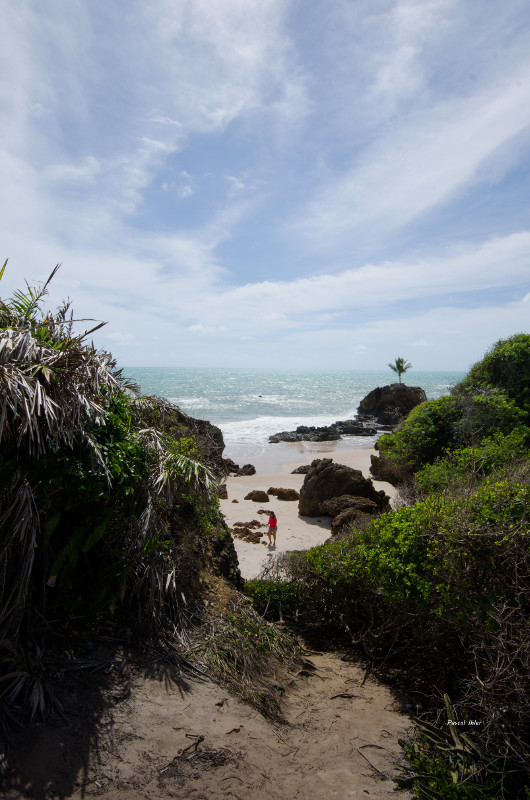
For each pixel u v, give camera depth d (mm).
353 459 29969
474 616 4004
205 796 2811
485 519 4562
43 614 3545
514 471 6105
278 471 26969
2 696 2939
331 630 6395
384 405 51781
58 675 3252
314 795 3053
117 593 3977
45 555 3619
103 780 2715
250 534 14867
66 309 4789
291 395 92875
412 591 4969
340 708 4293
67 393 3881
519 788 3172
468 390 19328
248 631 4805
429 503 5379
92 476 3809
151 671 3709
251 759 3221
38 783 2566
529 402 17016
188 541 5273
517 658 3467
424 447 18797
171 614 4402
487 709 3469
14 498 3363
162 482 4910
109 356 5480
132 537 4344
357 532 7117
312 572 6582
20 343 3887
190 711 3473
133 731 3111
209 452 8031
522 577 3939
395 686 4891
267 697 4031
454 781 3158
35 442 3568
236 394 90375
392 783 3311
